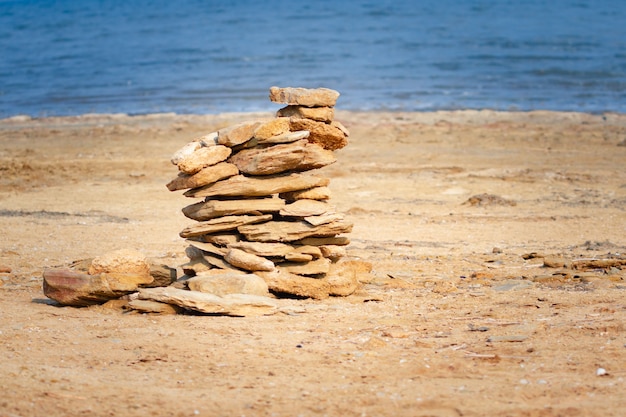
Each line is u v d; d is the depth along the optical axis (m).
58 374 10.42
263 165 14.36
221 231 14.97
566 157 34.69
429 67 74.62
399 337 12.25
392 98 57.44
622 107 52.69
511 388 9.95
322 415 9.17
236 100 58.31
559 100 55.81
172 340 12.05
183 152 14.33
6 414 9.03
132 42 104.50
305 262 14.91
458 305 14.39
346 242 15.20
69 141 40.31
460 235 22.20
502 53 83.88
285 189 14.72
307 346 11.77
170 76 73.12
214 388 10.02
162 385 10.12
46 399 9.51
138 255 14.60
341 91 61.38
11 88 67.94
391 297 15.16
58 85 69.06
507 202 26.38
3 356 11.24
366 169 32.19
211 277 14.21
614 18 121.62
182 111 53.50
